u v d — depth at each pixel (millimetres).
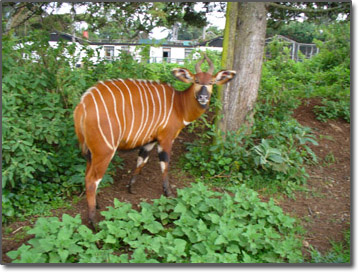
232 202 3582
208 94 3941
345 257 3207
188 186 4531
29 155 3648
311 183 4734
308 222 3863
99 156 3449
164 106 3965
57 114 4113
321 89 6906
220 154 4754
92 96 3477
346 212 4078
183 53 18938
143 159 4207
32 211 3703
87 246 2977
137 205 3979
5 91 3951
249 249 3146
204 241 3131
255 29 5121
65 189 4090
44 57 4742
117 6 6320
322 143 5652
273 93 5914
